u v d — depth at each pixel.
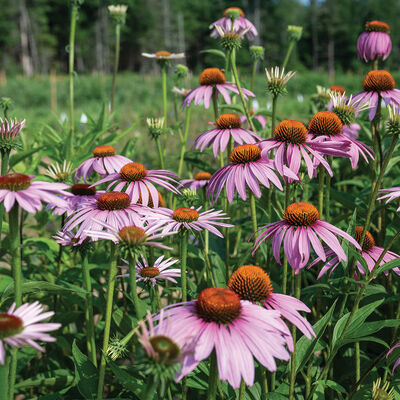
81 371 1.93
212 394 1.47
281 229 1.88
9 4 53.72
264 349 1.31
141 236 1.56
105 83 26.73
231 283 1.60
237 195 2.85
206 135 2.82
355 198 2.85
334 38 60.28
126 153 3.71
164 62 3.51
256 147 2.26
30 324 1.31
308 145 2.21
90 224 1.85
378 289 2.20
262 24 58.78
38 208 1.49
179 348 1.17
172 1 58.75
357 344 2.26
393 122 1.91
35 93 24.08
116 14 4.02
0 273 2.84
